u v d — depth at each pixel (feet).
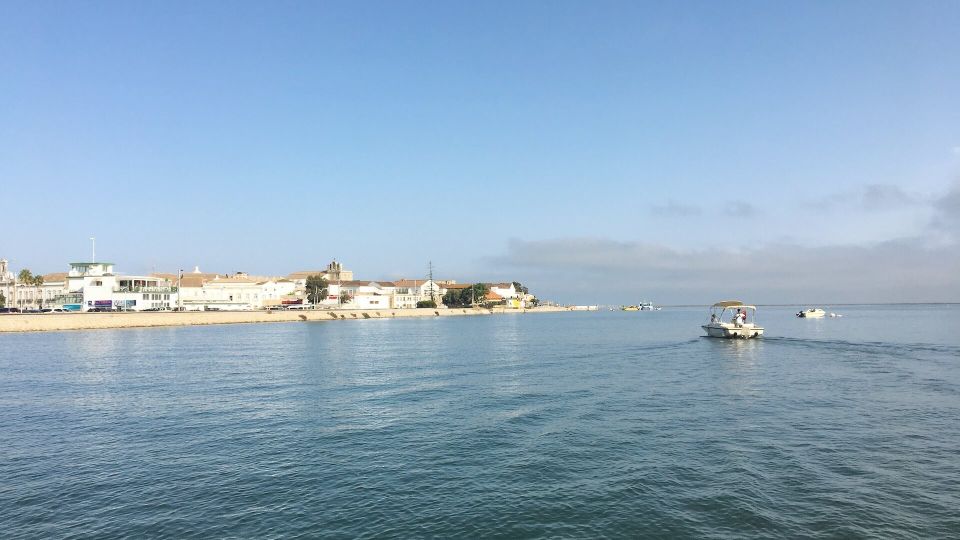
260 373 160.97
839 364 174.09
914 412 103.60
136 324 416.46
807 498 62.49
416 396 122.42
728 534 54.49
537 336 330.13
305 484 67.92
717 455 77.46
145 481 69.46
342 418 101.30
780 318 653.71
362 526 56.80
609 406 110.11
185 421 99.81
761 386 133.18
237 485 67.87
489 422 97.25
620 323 545.85
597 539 53.83
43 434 91.71
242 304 622.54
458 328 435.12
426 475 70.69
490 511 59.88
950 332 336.90
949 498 62.23
